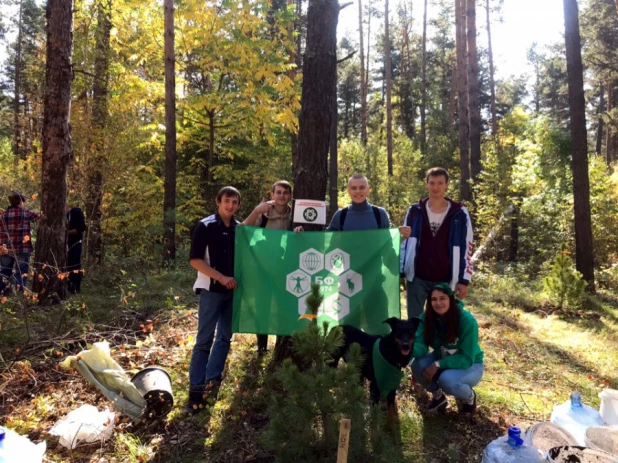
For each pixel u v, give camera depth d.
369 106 43.66
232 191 4.29
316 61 4.73
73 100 11.06
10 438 2.99
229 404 4.09
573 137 9.84
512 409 4.30
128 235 12.92
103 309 6.81
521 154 14.91
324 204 4.67
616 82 32.56
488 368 5.30
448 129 31.59
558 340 6.48
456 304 4.00
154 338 5.54
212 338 4.21
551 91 40.69
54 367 4.71
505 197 14.88
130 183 11.68
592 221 12.03
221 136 15.23
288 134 17.44
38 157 12.31
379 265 4.41
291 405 3.01
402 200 20.73
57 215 7.16
